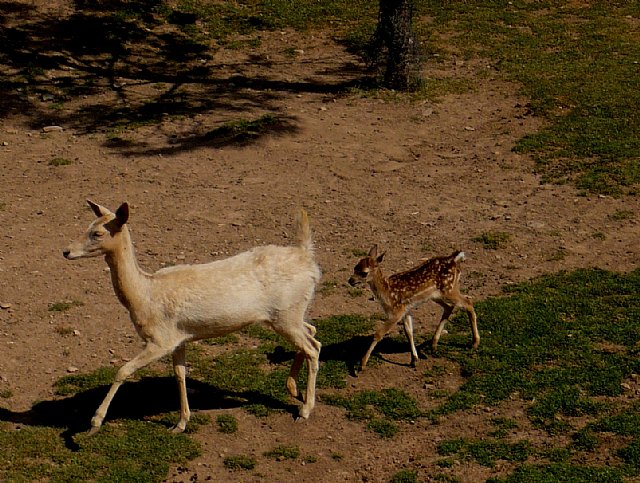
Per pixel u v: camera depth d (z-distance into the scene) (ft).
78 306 77.51
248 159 110.93
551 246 88.02
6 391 65.05
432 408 64.13
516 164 107.76
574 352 69.56
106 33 149.38
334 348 71.82
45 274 83.05
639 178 101.60
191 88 134.92
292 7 164.45
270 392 65.82
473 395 65.00
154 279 59.98
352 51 150.10
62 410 63.21
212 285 59.82
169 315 59.36
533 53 144.56
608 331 72.13
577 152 109.19
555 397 63.62
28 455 57.88
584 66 137.59
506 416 62.44
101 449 58.65
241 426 62.03
